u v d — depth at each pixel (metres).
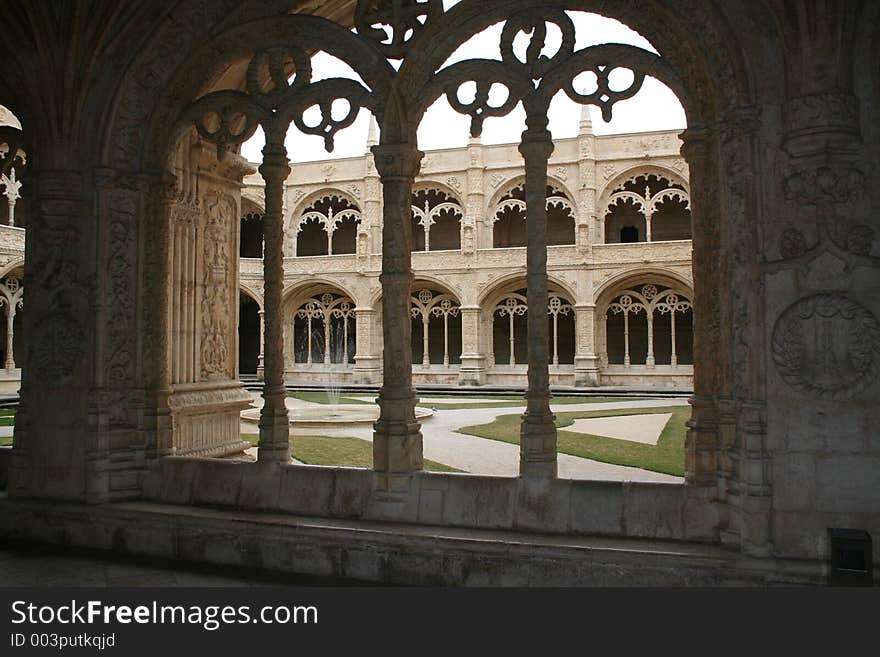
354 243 38.59
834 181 4.58
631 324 34.91
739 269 4.83
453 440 12.38
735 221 4.86
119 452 6.34
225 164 8.18
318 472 5.90
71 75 6.25
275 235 6.25
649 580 4.73
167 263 6.62
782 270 4.66
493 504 5.42
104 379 6.29
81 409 6.27
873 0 4.50
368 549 5.29
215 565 5.62
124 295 6.43
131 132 6.44
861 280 4.53
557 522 5.26
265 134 6.27
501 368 30.59
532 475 5.39
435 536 5.16
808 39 4.61
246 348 37.72
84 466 6.21
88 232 6.31
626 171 29.44
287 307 32.94
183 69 6.43
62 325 6.32
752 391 4.70
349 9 7.22
